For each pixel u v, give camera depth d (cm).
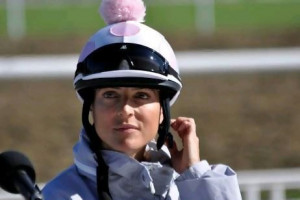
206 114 2283
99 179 552
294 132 2183
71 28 3403
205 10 3353
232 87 2472
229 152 2080
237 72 1571
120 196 552
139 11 576
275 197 1173
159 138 570
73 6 3709
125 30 561
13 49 2884
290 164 2028
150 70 550
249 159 2048
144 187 552
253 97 2402
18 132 2167
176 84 564
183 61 1559
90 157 556
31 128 2188
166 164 592
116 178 552
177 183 570
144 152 582
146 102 556
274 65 1553
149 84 550
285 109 2319
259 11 3741
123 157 548
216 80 2522
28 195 470
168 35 3116
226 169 578
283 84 2489
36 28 3397
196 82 2509
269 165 2023
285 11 3728
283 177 1220
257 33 3100
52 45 2927
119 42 555
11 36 3155
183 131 600
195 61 1559
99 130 555
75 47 2919
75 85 567
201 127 2206
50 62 1653
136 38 558
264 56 1566
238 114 2283
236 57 1608
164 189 560
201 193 566
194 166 573
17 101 2362
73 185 557
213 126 2209
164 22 3484
